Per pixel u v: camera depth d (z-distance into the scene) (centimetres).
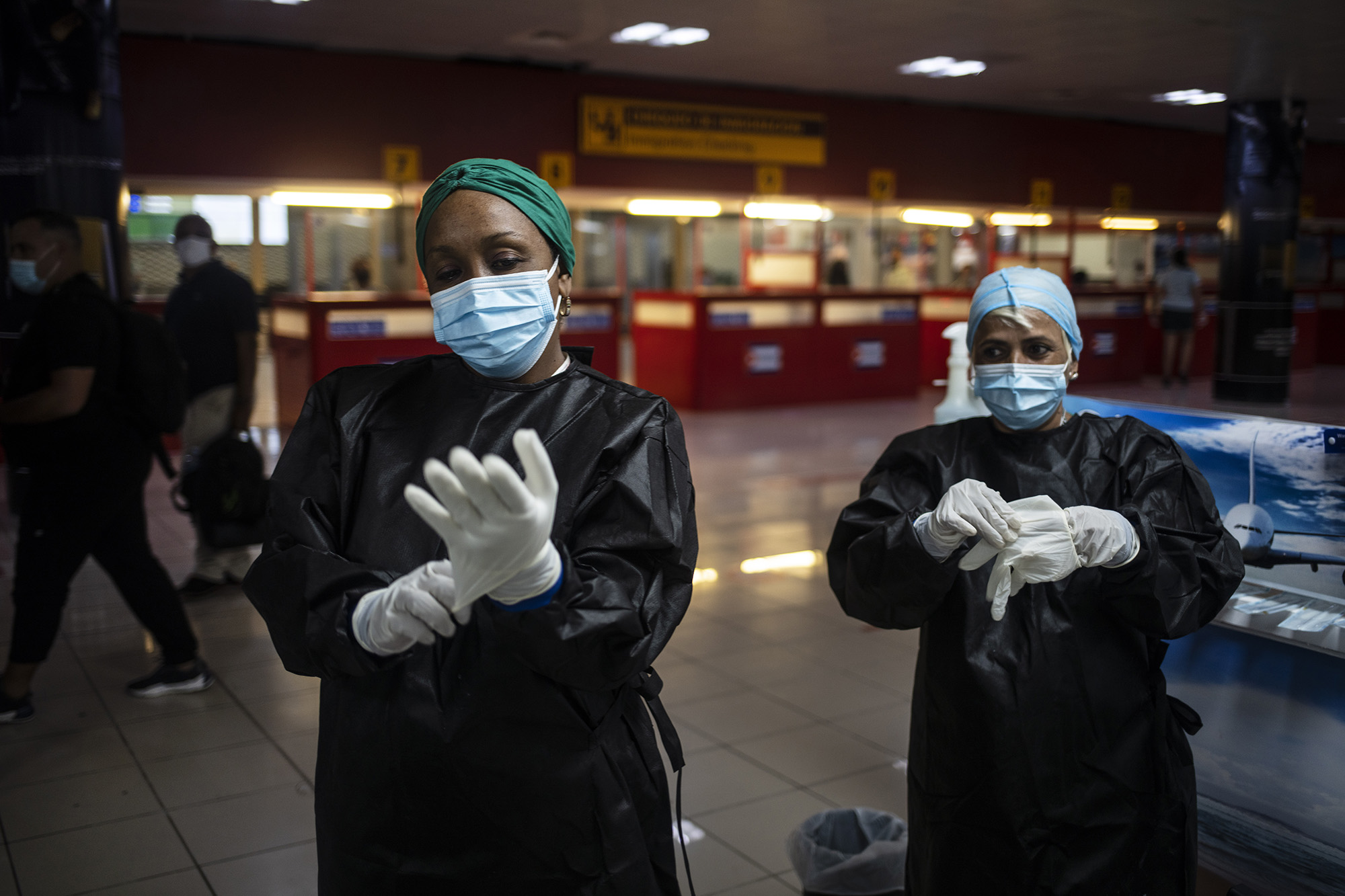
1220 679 231
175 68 851
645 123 1048
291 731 367
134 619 486
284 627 136
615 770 146
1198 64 880
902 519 173
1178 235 1480
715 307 1159
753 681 411
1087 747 180
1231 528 231
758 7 736
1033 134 1282
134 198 1041
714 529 654
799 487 773
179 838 295
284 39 870
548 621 122
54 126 482
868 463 862
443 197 145
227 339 519
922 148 1212
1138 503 183
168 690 398
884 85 1092
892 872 254
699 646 452
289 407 1011
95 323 348
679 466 146
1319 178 1109
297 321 974
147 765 340
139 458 369
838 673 420
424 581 121
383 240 1240
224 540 518
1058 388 187
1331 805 214
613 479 139
